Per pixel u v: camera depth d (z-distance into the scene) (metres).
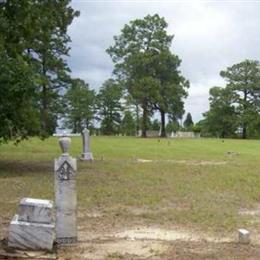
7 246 8.39
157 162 28.95
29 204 8.48
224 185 18.38
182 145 47.75
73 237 8.99
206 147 45.53
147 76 74.06
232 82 86.94
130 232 10.20
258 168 25.19
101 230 10.35
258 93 86.12
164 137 73.88
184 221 11.44
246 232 9.28
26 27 24.31
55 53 43.94
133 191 16.19
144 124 77.62
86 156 29.77
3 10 23.50
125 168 24.53
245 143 54.28
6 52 22.84
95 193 15.62
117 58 76.50
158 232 10.23
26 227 8.38
